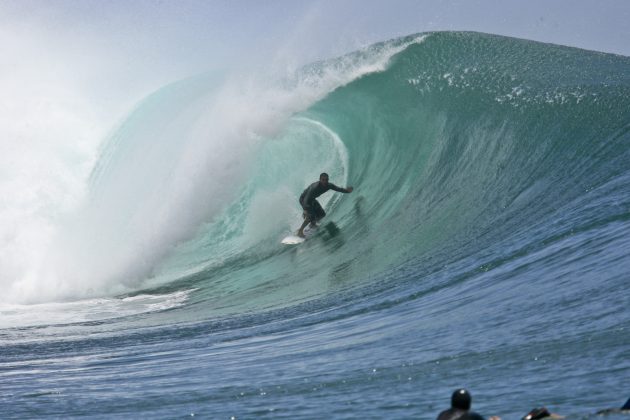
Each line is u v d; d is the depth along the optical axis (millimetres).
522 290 31297
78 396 26656
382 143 64062
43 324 48031
